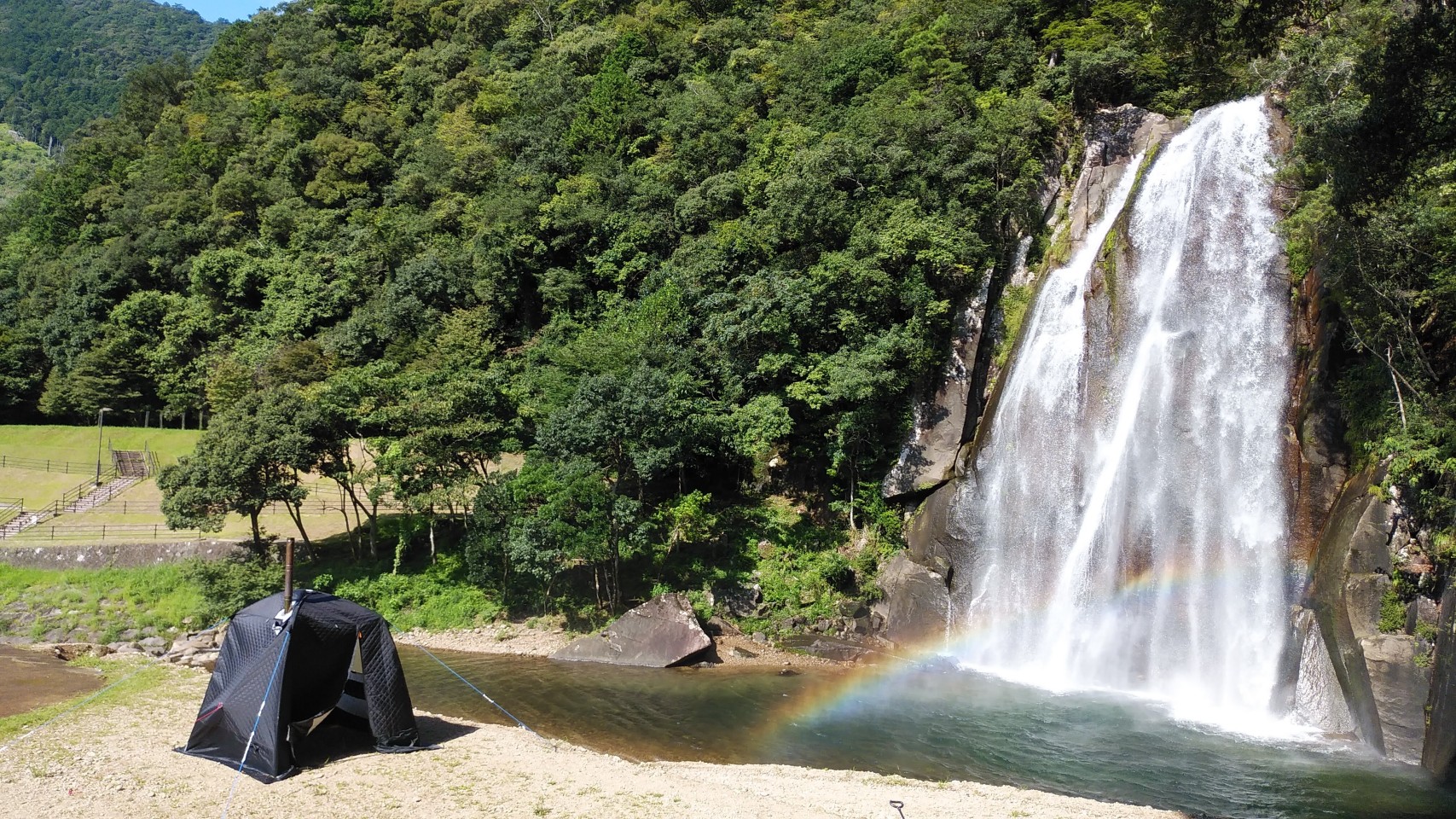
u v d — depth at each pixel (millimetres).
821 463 50844
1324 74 36938
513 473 48656
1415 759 27375
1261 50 34406
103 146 113000
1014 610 40281
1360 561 30578
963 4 60281
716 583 45188
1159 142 46062
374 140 94125
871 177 53469
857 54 65000
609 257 66062
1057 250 48094
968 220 49125
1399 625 29188
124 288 88250
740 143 67812
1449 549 27953
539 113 84312
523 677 37438
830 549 46656
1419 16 27578
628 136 76438
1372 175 28984
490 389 52188
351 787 22281
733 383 50281
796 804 22688
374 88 103750
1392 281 32625
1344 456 34469
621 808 21578
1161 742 29438
